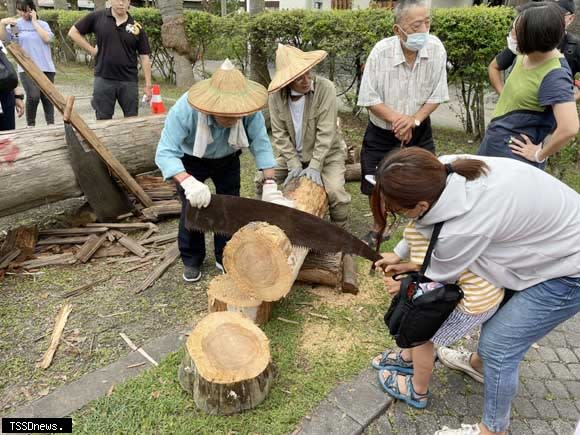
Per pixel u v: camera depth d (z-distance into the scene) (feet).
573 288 6.32
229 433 7.82
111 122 15.84
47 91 13.30
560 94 9.13
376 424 8.17
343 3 52.31
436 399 8.66
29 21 22.95
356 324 10.62
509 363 6.73
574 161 20.01
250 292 9.70
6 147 12.83
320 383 8.86
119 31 19.36
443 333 7.19
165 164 10.13
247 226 9.36
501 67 12.49
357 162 20.12
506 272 6.38
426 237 6.30
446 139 24.71
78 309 11.08
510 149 10.28
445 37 21.72
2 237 14.23
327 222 10.02
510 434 8.04
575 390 9.04
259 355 8.35
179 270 12.79
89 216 15.20
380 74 12.65
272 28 27.45
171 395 8.51
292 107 12.78
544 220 6.09
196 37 35.29
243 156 21.68
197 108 9.29
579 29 19.69
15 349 9.78
